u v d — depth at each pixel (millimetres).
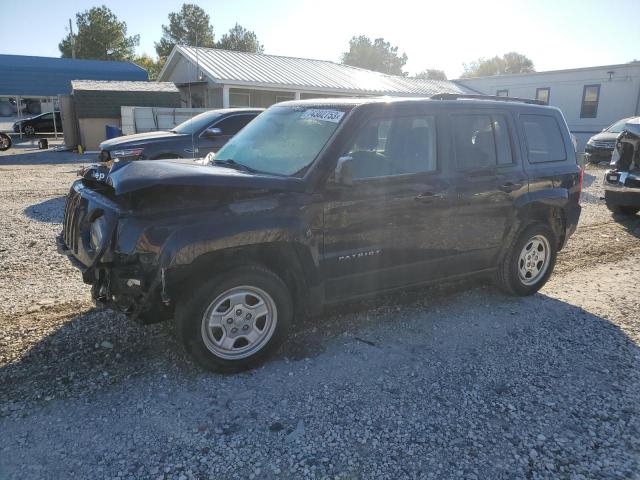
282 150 4219
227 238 3414
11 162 18312
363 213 4012
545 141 5402
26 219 8430
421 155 4418
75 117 23344
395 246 4262
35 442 2914
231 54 27641
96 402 3305
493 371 3840
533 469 2807
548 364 3963
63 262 6148
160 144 9680
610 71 26578
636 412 3350
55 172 15281
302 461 2830
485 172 4770
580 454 2936
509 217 4984
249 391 3494
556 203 5312
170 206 3473
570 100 28562
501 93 31844
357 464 2816
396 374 3764
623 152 9125
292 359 3949
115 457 2820
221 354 3633
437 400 3441
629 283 5898
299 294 4008
